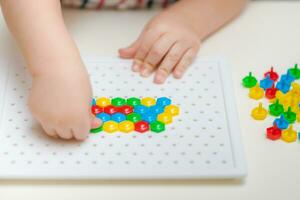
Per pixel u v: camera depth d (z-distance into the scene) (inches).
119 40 27.8
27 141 22.5
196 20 27.5
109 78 25.4
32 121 23.2
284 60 26.6
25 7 22.6
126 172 21.3
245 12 29.6
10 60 26.0
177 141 22.5
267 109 24.1
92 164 21.6
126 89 24.9
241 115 23.9
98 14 29.4
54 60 22.0
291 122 23.4
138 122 23.1
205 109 23.8
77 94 21.6
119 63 26.1
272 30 28.5
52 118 21.5
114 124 23.0
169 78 25.5
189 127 23.0
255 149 22.6
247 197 21.0
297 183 21.4
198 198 20.9
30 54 22.3
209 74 25.6
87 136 22.6
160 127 22.8
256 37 28.0
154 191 21.1
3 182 21.5
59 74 21.7
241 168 21.5
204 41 27.9
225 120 23.3
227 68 25.9
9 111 23.6
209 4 28.0
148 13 29.7
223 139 22.6
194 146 22.3
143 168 21.5
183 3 28.1
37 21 22.5
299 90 24.3
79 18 29.1
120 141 22.5
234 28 28.6
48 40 22.2
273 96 24.5
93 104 23.9
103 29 28.5
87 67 25.8
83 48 27.3
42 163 21.7
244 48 27.4
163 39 26.0
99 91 24.7
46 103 21.5
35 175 21.2
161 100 24.1
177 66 25.7
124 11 29.7
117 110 23.6
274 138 22.8
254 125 23.5
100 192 21.1
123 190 21.2
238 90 25.1
